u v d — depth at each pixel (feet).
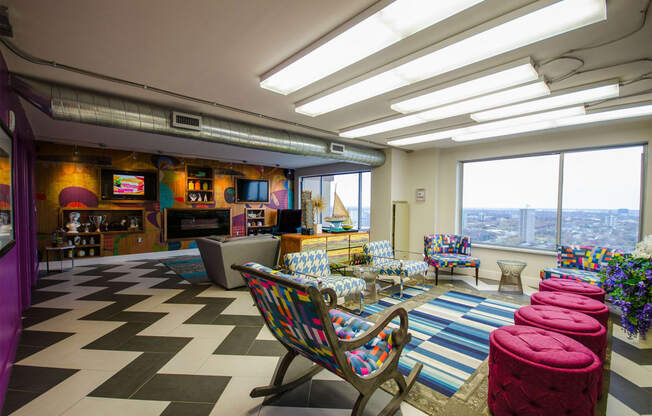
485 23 6.03
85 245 20.20
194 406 5.92
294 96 10.74
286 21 6.33
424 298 13.35
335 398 6.25
